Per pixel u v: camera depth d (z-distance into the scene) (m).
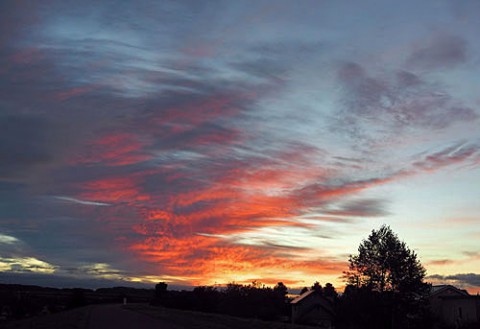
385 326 44.91
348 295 47.66
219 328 27.47
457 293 56.91
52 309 89.38
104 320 31.92
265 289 79.88
